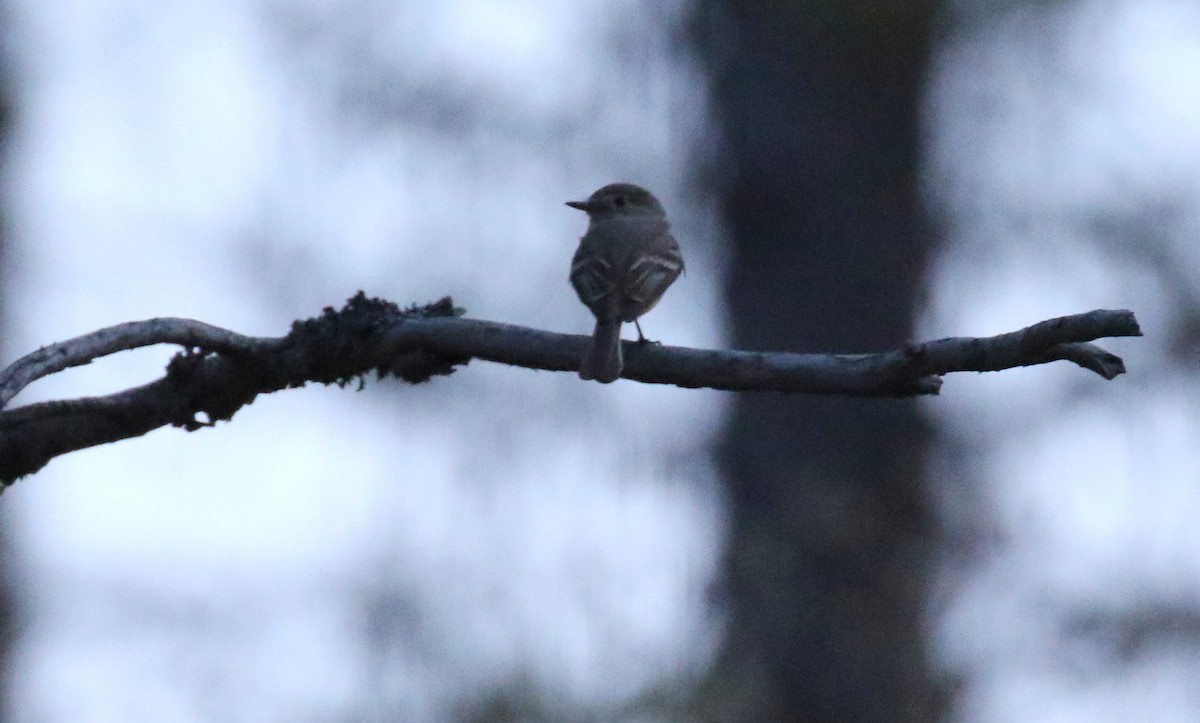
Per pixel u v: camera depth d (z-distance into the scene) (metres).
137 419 7.35
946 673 12.99
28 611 14.24
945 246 14.19
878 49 13.52
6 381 6.63
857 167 13.84
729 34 14.15
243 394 7.37
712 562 13.09
